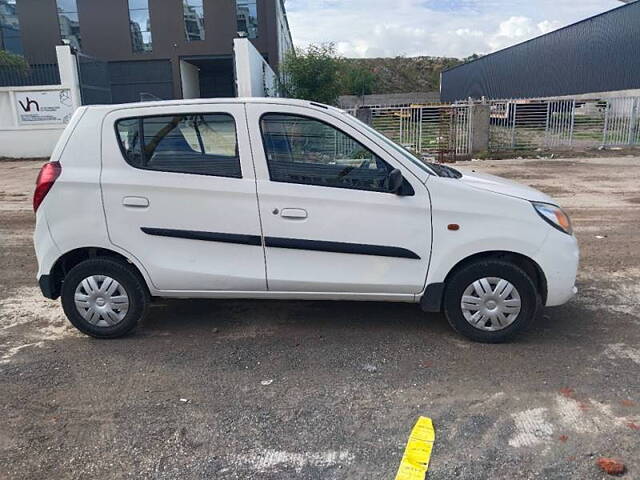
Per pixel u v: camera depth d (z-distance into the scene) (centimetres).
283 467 292
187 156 426
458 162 1803
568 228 427
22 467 295
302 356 417
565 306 508
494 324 424
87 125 432
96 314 445
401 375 385
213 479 284
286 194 415
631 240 751
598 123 2020
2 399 362
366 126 427
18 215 1006
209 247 428
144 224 427
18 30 2991
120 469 292
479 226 409
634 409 338
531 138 2031
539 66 3981
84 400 360
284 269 425
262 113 418
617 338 438
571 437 312
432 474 284
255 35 2991
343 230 416
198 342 445
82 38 2986
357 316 491
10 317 505
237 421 334
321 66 2970
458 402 350
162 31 2967
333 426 328
